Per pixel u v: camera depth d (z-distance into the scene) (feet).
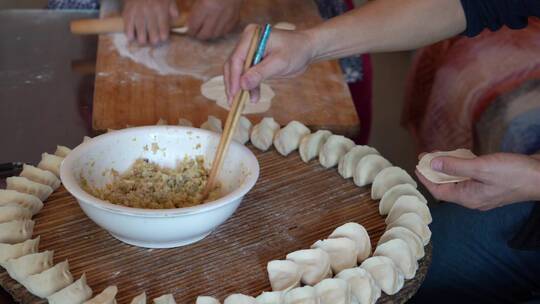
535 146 5.82
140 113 4.60
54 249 3.14
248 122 4.10
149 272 3.05
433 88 7.12
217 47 5.57
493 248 4.68
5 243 3.05
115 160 3.47
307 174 3.84
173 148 3.58
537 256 4.55
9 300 3.02
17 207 3.20
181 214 2.93
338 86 5.14
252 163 3.30
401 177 3.66
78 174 3.22
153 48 5.44
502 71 6.38
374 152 3.87
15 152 4.11
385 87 10.09
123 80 4.97
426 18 4.04
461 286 4.66
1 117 4.46
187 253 3.17
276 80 5.11
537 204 3.98
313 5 6.45
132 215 2.90
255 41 3.41
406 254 3.10
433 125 7.01
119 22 5.53
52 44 5.51
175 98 4.81
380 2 4.08
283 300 2.80
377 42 4.05
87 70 5.18
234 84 3.43
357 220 3.50
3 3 9.94
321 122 4.66
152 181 3.45
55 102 4.72
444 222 4.90
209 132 3.58
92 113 4.58
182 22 5.61
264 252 3.21
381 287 2.99
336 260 3.09
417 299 4.62
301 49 3.73
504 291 4.58
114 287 2.87
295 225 3.42
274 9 6.30
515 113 6.03
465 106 6.54
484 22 4.09
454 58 6.93
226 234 3.31
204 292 2.95
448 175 3.35
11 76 4.99
